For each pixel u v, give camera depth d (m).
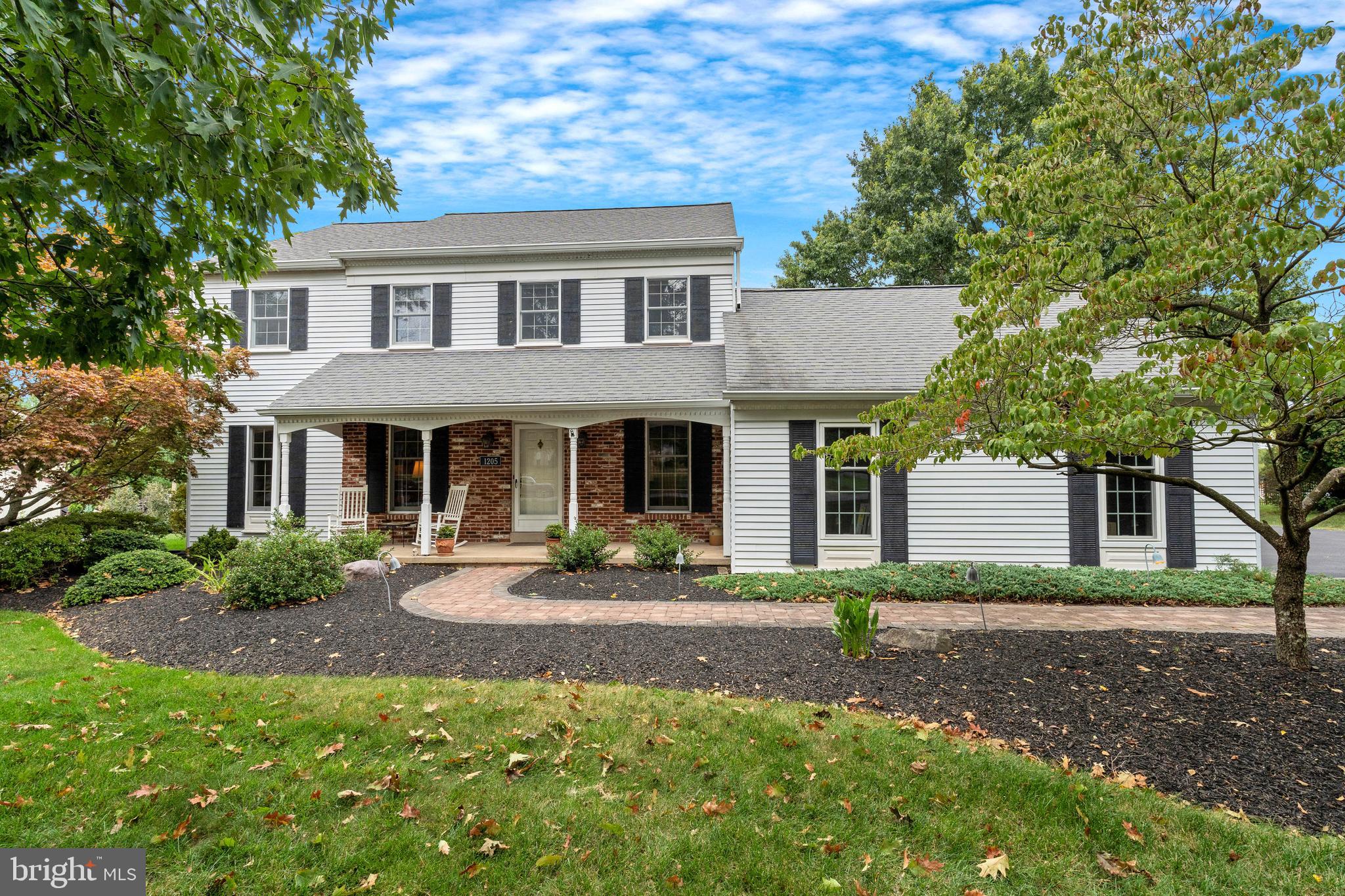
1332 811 3.32
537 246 14.12
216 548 12.85
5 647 6.46
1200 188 5.11
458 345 14.44
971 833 3.13
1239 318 4.94
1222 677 5.23
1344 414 4.05
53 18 2.65
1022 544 10.59
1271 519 20.75
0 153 3.23
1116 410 4.04
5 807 3.27
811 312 13.48
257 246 4.30
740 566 10.76
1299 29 4.50
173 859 2.92
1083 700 4.76
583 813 3.28
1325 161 4.26
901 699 4.84
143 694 4.92
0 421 9.57
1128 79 5.03
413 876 2.82
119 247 3.74
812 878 2.82
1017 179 5.12
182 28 2.89
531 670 5.57
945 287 14.13
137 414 11.23
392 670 5.62
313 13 3.85
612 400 11.67
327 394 12.53
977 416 5.17
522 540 14.12
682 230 15.04
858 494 10.82
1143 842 3.04
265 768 3.71
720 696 4.90
